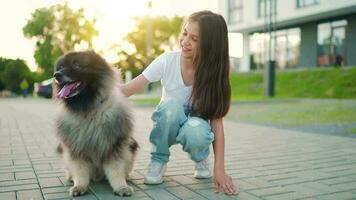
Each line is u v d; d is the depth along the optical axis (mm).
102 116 3414
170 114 3604
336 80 19328
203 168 3965
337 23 23500
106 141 3410
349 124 9023
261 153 5492
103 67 3521
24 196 3363
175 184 3766
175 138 3734
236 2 28141
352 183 3830
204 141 3545
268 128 8547
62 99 3457
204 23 3414
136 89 3799
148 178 3732
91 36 31344
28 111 13805
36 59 32344
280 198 3328
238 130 8203
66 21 31281
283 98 17969
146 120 10461
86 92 3396
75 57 3428
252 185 3740
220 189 3449
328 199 3311
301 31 25859
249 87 22438
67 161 3518
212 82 3484
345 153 5469
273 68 19312
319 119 10141
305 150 5730
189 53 3521
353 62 22641
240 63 30000
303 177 4070
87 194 3418
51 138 6906
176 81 3736
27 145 6090
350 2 20250
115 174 3463
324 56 24453
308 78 20766
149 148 5926
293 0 23672
